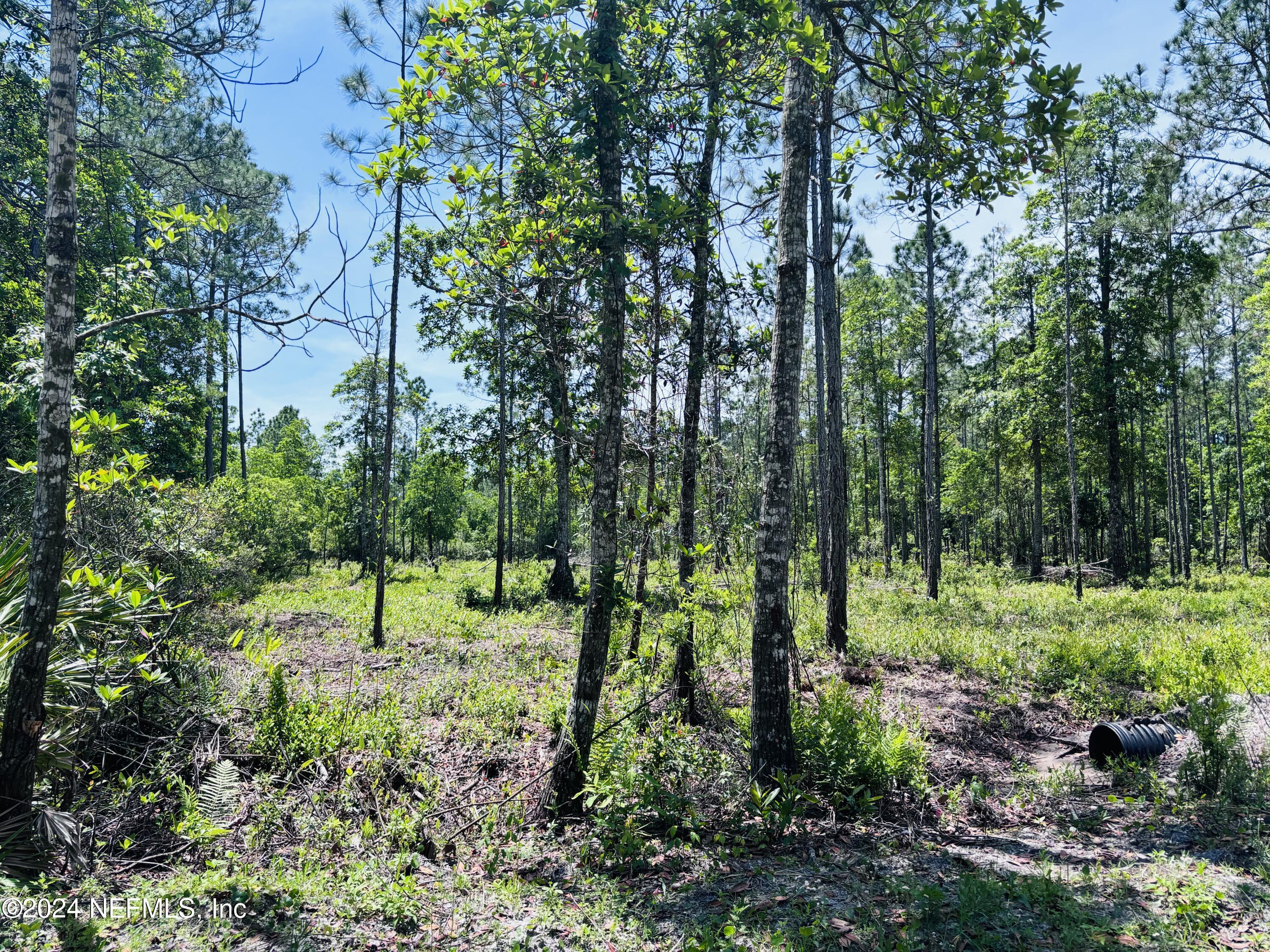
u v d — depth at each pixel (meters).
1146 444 35.53
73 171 4.34
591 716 5.89
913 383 32.03
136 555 6.95
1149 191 17.67
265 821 5.08
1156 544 45.78
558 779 5.78
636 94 6.01
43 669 4.24
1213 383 37.56
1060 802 6.33
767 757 6.09
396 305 12.19
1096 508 38.66
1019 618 15.71
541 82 5.75
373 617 15.25
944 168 6.52
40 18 10.07
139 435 17.41
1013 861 4.92
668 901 4.35
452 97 5.79
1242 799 5.79
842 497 12.42
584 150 5.74
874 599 18.66
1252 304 26.88
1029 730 8.54
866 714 7.18
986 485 38.38
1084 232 18.12
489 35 5.48
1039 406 26.62
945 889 4.36
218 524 10.30
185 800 4.95
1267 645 11.53
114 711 5.46
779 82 7.39
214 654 8.90
